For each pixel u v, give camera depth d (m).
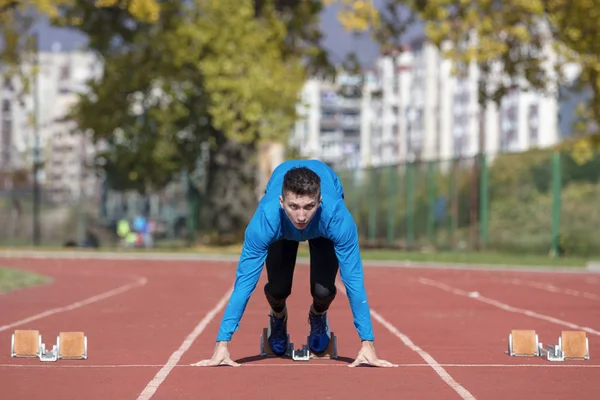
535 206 45.38
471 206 43.28
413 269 33.59
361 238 51.84
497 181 47.62
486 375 9.78
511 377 9.66
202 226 53.09
